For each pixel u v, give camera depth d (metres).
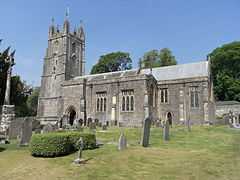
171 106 49.72
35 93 105.88
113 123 47.88
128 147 20.28
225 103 63.41
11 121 29.05
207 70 50.44
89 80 53.16
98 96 51.31
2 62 50.81
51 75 64.69
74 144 18.81
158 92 51.56
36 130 29.56
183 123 47.84
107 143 23.08
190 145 22.30
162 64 85.12
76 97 53.00
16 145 22.16
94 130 33.69
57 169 14.64
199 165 14.93
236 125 45.00
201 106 47.19
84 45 69.94
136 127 42.75
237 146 21.47
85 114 51.72
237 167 14.62
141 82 46.84
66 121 53.22
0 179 13.76
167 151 19.06
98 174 13.57
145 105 45.41
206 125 44.50
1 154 18.75
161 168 14.52
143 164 15.27
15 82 56.22
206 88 47.41
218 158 16.62
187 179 12.76
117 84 49.28
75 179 13.04
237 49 73.38
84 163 15.47
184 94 48.94
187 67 53.44
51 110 61.78
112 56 87.00
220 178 12.91
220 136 28.47
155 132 31.72
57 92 62.41
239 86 68.81
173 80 50.41
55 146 17.36
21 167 15.52
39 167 15.25
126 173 13.70
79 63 67.56
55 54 65.69
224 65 73.69
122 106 48.16
